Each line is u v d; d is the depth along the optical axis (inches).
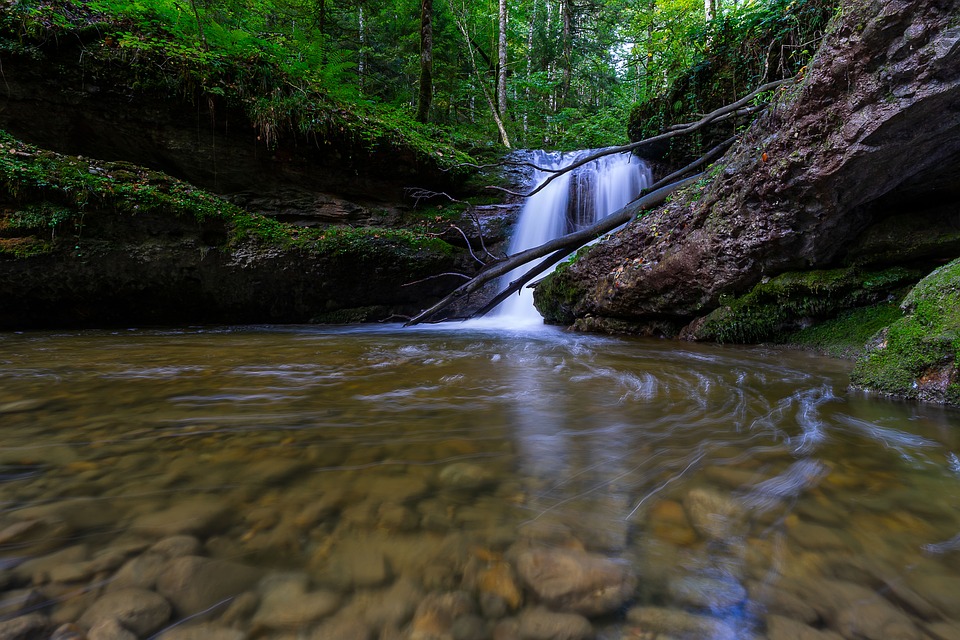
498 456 68.8
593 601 36.8
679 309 226.8
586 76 868.0
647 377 132.4
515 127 717.9
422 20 475.8
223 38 301.1
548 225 396.8
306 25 570.3
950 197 158.1
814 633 33.2
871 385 106.7
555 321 313.3
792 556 42.6
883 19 126.5
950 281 100.3
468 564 41.4
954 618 34.4
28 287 241.0
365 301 353.1
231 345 206.8
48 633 32.2
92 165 259.3
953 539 45.1
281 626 33.8
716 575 40.0
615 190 387.9
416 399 104.4
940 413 89.2
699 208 204.1
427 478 60.4
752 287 197.2
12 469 61.0
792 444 73.8
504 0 630.5
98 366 144.5
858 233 169.8
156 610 34.9
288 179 340.8
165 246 274.5
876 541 44.8
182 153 302.4
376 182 369.4
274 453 68.7
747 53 290.0
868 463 65.0
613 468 64.2
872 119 136.3
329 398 104.6
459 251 375.9
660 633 33.6
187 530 46.3
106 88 267.4
